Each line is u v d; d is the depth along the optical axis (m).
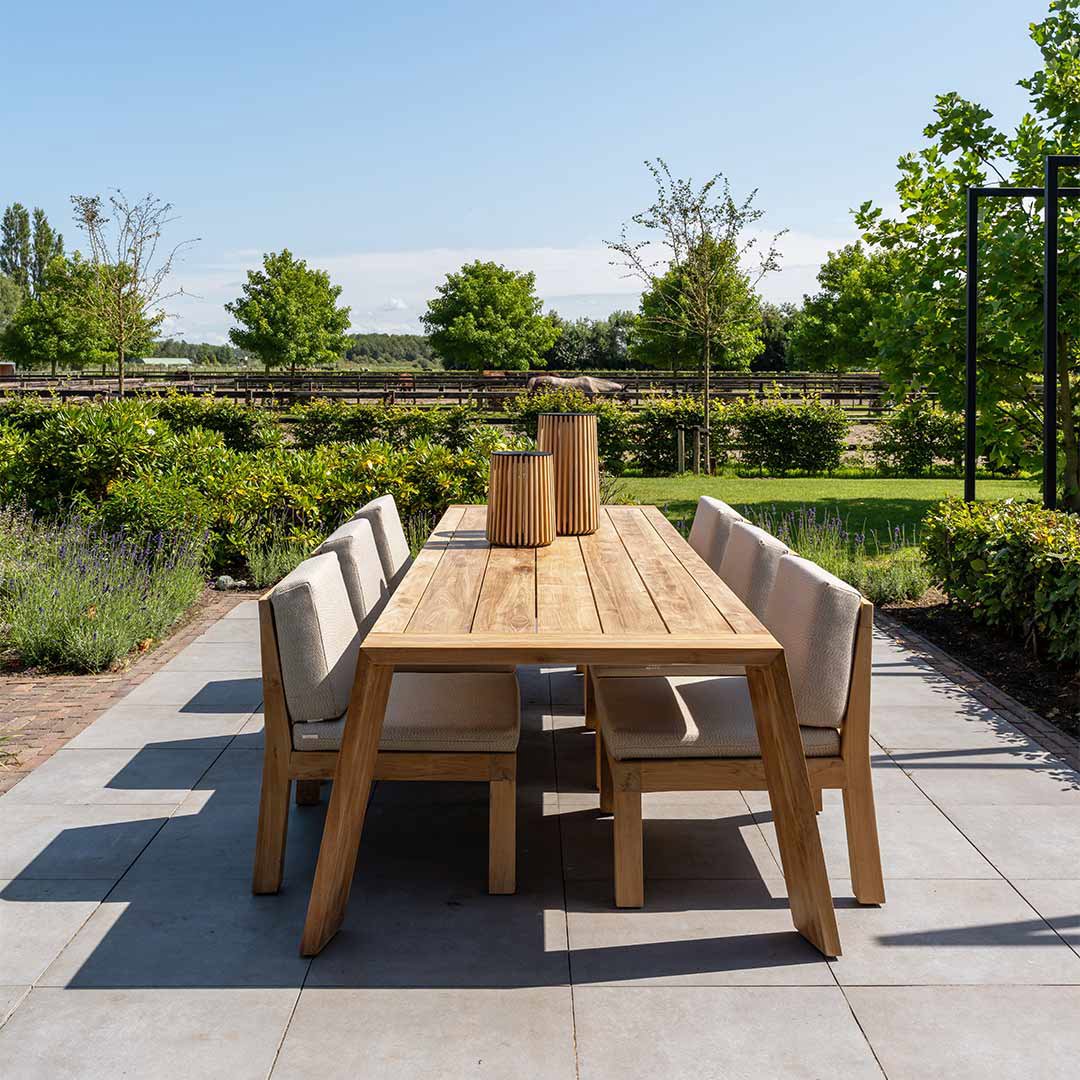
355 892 2.95
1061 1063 2.17
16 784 3.71
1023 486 13.65
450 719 2.94
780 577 3.12
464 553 3.84
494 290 42.97
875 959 2.58
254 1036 2.26
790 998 2.41
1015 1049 2.22
